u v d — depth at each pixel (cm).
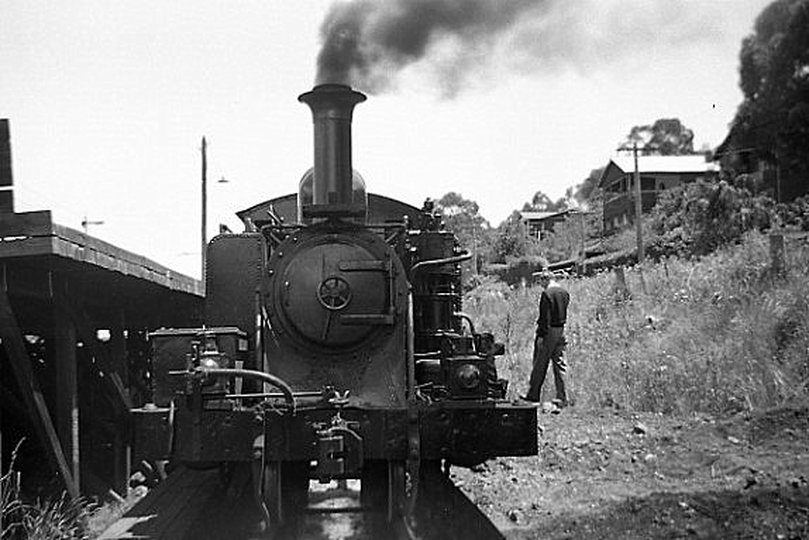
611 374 1215
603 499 745
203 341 595
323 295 612
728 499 688
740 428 909
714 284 1534
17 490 682
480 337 673
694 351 1193
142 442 580
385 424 573
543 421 1068
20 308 784
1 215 584
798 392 967
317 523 687
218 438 569
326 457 545
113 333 924
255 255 675
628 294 1747
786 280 1348
